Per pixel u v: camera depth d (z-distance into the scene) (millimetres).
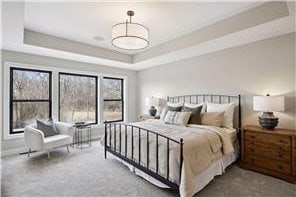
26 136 3408
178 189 1973
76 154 3646
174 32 3469
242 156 2908
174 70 4699
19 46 3367
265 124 2811
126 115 5719
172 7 2559
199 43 3312
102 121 5145
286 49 2885
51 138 3459
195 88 4211
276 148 2553
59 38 3646
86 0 2363
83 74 4773
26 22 2986
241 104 3418
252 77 3270
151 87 5414
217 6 2549
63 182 2461
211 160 2311
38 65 3967
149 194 2178
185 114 3312
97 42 3992
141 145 2498
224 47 3553
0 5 1962
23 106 3879
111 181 2498
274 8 2393
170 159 2064
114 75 5395
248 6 2559
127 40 2500
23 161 3240
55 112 4250
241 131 2930
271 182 2443
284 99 2811
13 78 3756
